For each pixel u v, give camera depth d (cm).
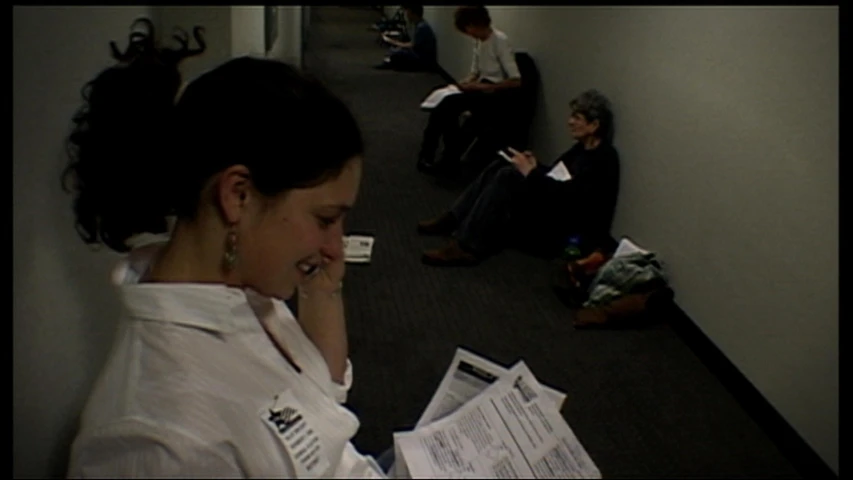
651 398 253
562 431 126
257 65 81
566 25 438
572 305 320
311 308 118
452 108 498
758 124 242
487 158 509
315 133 78
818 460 211
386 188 475
